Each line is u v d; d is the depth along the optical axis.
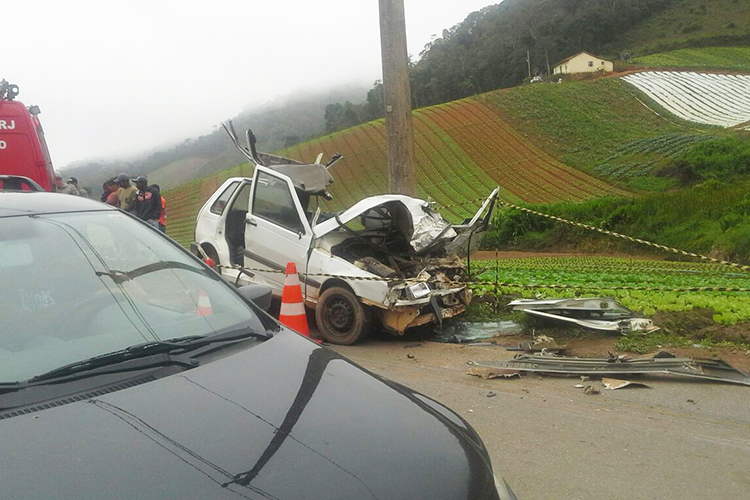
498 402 6.04
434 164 61.31
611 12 155.25
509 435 5.25
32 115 12.05
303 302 8.25
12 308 2.97
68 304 3.09
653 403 5.91
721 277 17.11
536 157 60.84
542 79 111.12
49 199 3.75
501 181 55.97
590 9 155.12
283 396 2.71
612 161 57.56
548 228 32.91
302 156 66.19
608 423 5.46
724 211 28.06
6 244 3.22
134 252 3.57
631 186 51.38
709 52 112.31
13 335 2.86
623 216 30.80
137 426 2.38
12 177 4.61
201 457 2.24
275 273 9.09
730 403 5.84
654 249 28.03
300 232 8.88
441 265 9.29
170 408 2.52
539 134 66.06
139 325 3.12
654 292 11.76
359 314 8.33
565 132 65.94
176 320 3.24
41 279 3.15
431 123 70.94
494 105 74.12
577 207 33.28
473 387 6.51
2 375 2.65
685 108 74.44
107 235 3.58
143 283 3.39
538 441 5.12
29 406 2.49
